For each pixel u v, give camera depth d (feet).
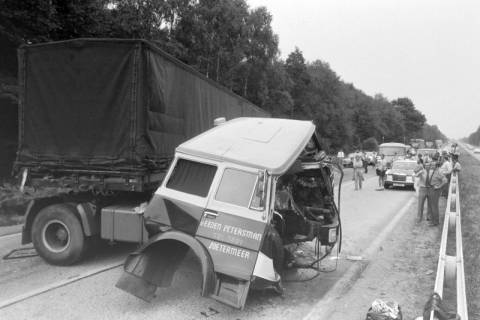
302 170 21.79
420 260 26.91
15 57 56.24
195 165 19.42
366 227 37.27
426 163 40.04
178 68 27.78
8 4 51.55
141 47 23.24
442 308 15.47
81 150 24.02
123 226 22.93
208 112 34.37
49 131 24.58
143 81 23.39
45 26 55.67
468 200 53.36
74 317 17.21
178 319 17.16
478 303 18.76
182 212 18.95
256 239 17.35
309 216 21.97
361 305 19.27
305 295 20.22
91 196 24.23
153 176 24.32
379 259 27.22
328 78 236.02
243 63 135.95
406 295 20.59
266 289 19.72
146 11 90.89
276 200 19.69
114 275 22.40
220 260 17.44
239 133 20.92
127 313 17.65
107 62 23.59
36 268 23.62
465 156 237.86
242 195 18.08
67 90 24.22
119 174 23.31
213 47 115.55
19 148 25.18
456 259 21.17
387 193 67.92
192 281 21.36
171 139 26.81
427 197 39.29
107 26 70.79
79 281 21.44
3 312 17.61
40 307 18.15
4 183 43.55
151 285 18.22
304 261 22.25
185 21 105.81
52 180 24.34
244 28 125.39
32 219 24.75
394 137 405.80
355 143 282.36
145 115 23.43
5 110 52.80
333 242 21.89
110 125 23.61
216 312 17.93
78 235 23.45
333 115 236.43
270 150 19.17
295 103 220.23
